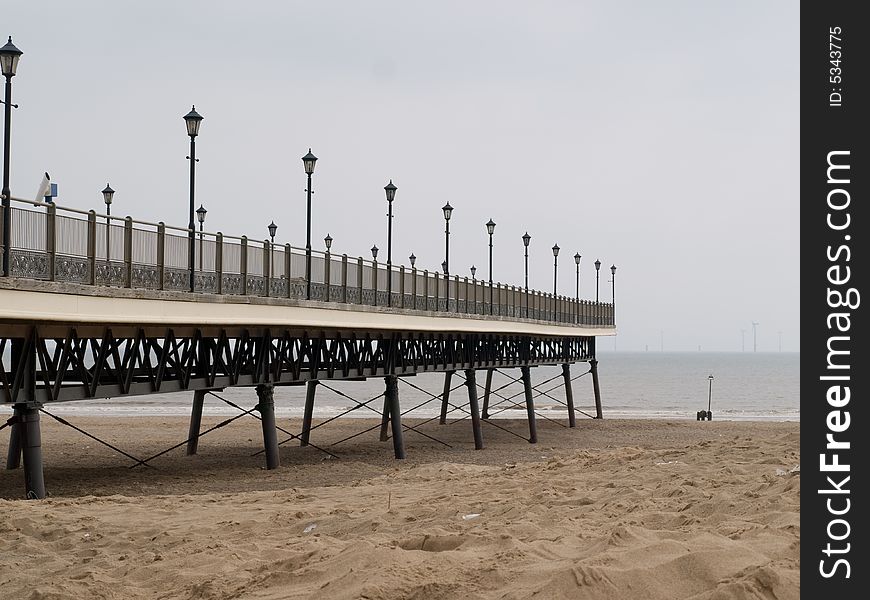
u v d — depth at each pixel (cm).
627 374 16775
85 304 1678
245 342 2605
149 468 2762
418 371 3475
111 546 1235
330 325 2592
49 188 2117
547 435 4581
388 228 3139
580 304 5566
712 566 686
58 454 3231
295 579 888
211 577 991
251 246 2269
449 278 3519
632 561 721
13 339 1928
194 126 2145
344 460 3159
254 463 2945
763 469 1279
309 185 2664
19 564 1172
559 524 998
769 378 15100
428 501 1366
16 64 1530
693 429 5050
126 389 2058
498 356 4234
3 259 1476
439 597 742
